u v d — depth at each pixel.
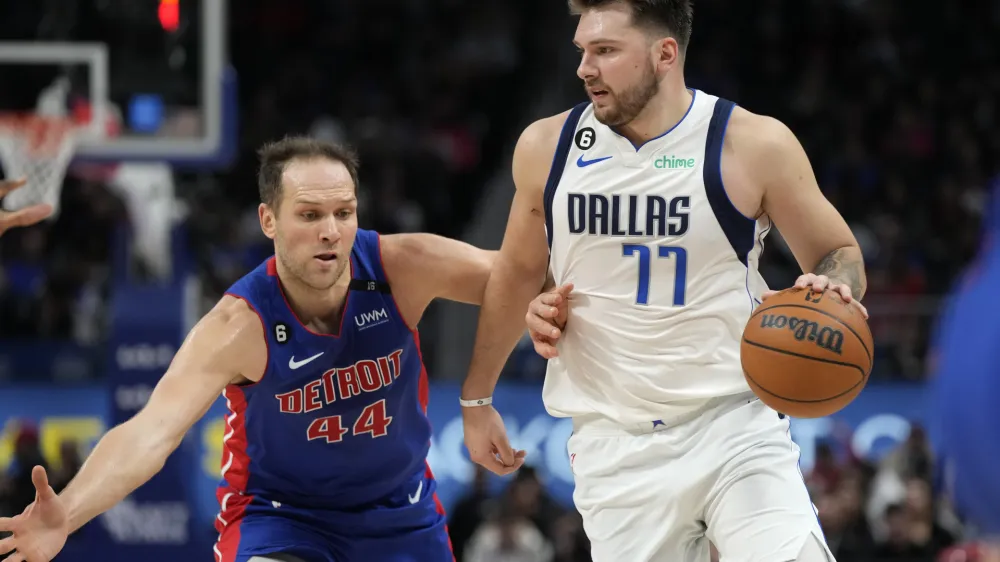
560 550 16.95
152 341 16.23
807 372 6.70
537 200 7.68
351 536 8.06
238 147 28.50
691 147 7.20
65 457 17.05
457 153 30.05
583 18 7.15
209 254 24.44
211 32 16.34
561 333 7.74
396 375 7.88
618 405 7.52
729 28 31.91
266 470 7.90
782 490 7.17
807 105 30.12
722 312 7.27
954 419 4.52
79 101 16.25
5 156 15.94
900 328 21.89
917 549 16.83
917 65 31.52
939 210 27.52
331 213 7.32
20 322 22.31
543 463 19.19
